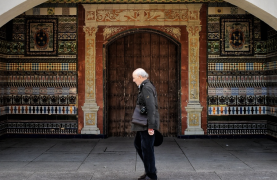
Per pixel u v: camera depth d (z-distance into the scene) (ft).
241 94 24.45
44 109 24.50
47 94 24.53
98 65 24.43
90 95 24.41
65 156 18.54
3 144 22.00
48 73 24.48
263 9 16.31
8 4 15.90
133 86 25.25
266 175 14.43
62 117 24.47
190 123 24.40
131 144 22.21
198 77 24.39
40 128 24.49
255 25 24.39
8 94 24.50
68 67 24.44
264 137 24.41
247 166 16.12
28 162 17.07
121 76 25.23
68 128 24.45
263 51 24.39
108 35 24.41
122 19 24.35
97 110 24.31
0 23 16.65
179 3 24.32
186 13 24.34
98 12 24.34
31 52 24.47
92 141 23.26
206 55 24.41
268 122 24.11
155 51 25.20
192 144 22.16
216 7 24.31
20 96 24.54
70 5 24.34
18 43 24.49
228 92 24.44
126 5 24.32
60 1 24.30
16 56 24.49
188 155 18.78
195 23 24.31
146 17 24.36
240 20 24.32
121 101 25.26
